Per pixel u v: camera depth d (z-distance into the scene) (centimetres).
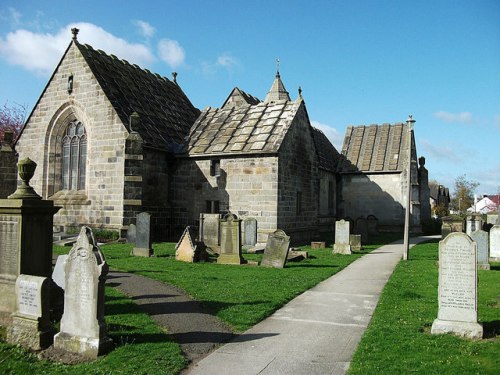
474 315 851
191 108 3428
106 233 2419
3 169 2817
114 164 2480
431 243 2939
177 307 1057
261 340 856
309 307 1110
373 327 918
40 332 796
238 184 2559
